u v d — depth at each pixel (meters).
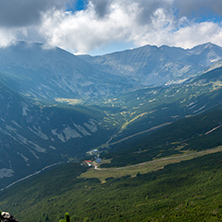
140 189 142.62
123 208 117.56
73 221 118.75
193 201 95.62
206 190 108.06
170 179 143.88
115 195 143.38
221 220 65.12
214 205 79.94
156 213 93.06
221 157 165.00
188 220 72.50
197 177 133.38
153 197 123.25
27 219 152.00
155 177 160.62
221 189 101.25
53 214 144.88
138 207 110.62
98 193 158.62
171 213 85.12
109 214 112.25
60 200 168.25
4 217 27.84
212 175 129.62
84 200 150.88
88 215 119.62
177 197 111.19
